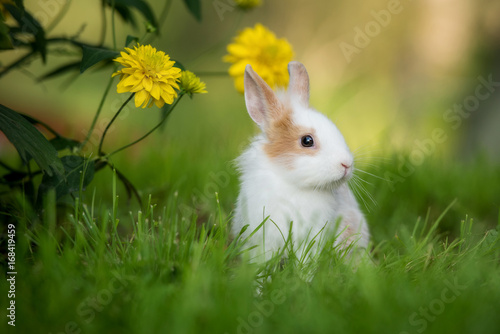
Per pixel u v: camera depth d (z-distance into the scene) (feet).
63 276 7.52
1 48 8.99
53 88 30.12
